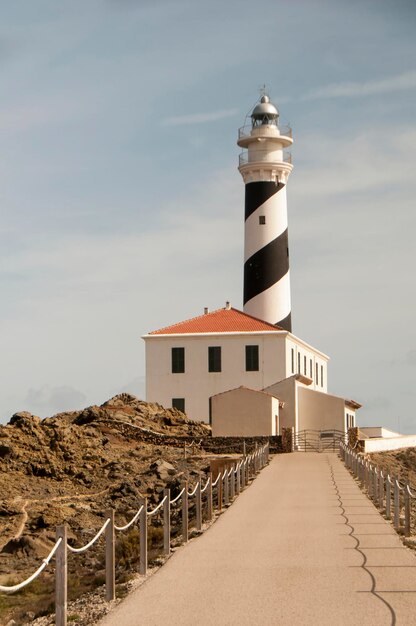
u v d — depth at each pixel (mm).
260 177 85875
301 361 88312
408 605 16641
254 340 80062
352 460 48250
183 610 16844
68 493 45812
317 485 40938
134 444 60656
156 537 30453
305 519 29609
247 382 79812
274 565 21125
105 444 56281
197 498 28688
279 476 45438
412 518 30234
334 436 69500
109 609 17984
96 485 47875
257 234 85562
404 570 20203
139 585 20078
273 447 62531
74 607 19250
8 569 31891
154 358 81062
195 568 21156
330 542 24500
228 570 20703
